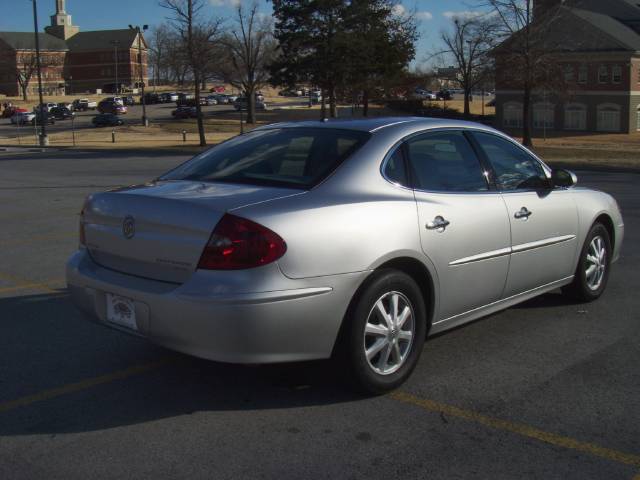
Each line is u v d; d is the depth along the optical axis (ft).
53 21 428.15
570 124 195.31
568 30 189.26
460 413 13.30
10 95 391.45
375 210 13.56
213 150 16.51
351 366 13.38
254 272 12.09
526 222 17.01
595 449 11.89
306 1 135.54
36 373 15.53
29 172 76.59
